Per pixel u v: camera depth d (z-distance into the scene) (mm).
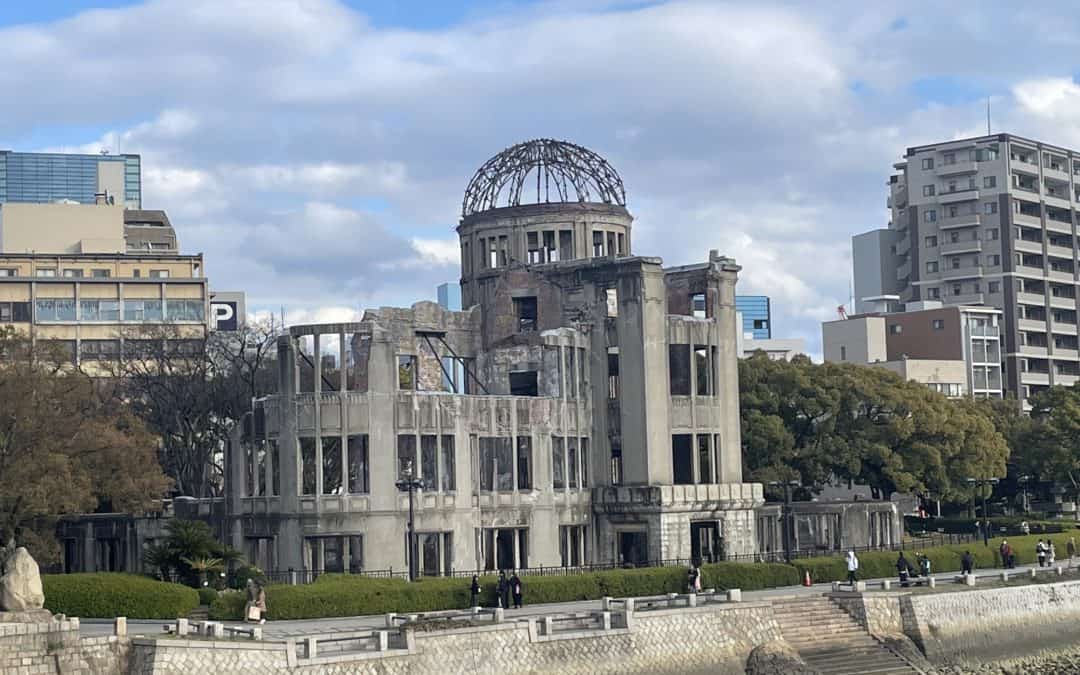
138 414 131250
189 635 65062
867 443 138875
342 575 85938
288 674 63906
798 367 139125
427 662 68625
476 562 104250
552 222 126562
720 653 81312
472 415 105250
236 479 105188
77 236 197000
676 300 121750
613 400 116312
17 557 63500
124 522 113500
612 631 76375
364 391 101062
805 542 127188
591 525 114812
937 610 91625
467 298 130000
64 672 60781
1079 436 164125
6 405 91375
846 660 84812
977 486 148125
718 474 118188
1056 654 98500
